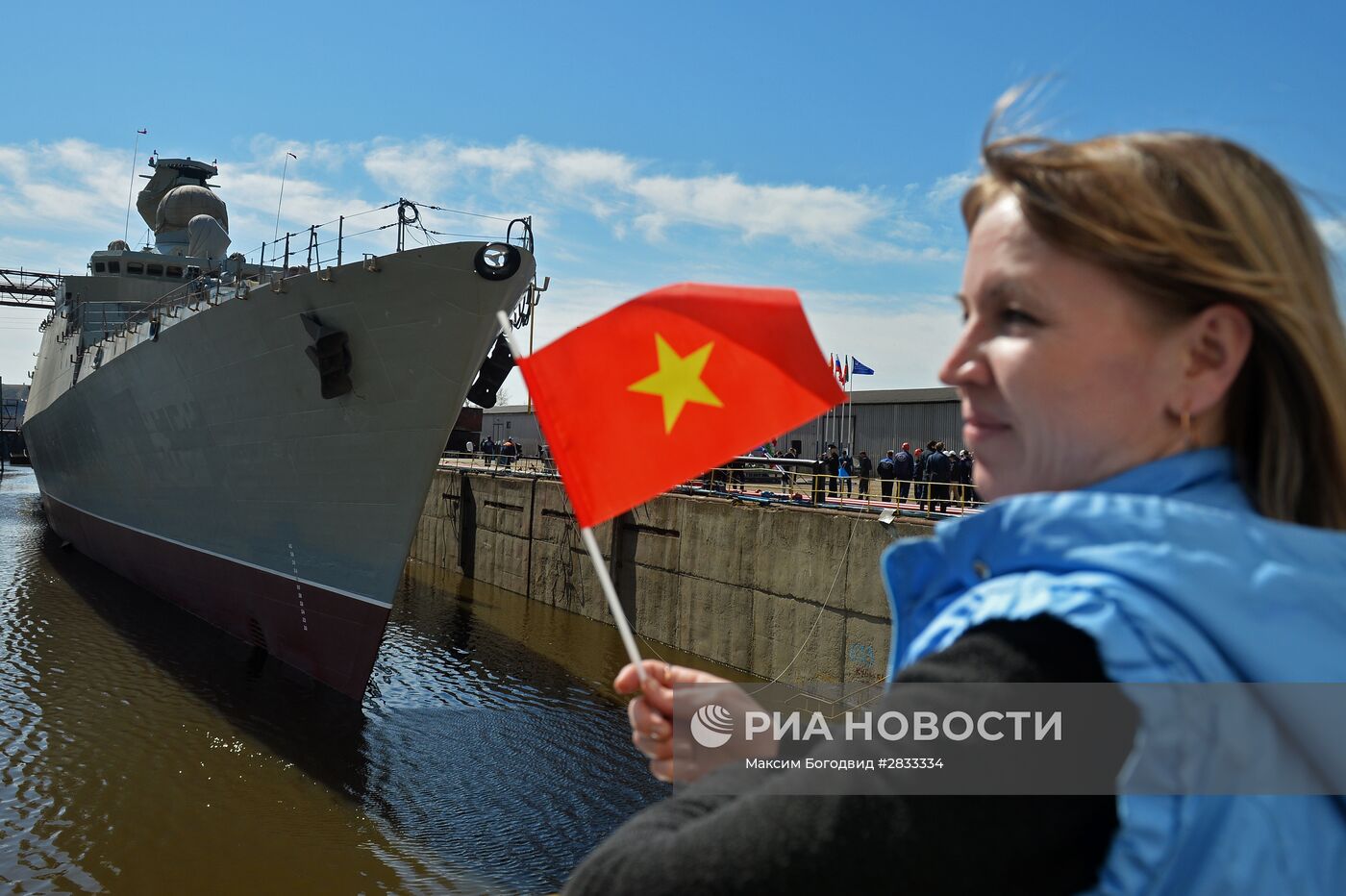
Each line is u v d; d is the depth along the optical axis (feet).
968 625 2.15
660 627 63.82
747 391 3.68
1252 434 2.46
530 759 39.11
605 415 3.78
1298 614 1.98
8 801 32.86
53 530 96.84
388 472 40.65
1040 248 2.37
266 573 48.47
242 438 47.14
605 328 3.86
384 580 42.11
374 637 42.93
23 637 53.06
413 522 40.88
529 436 131.75
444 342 37.37
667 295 3.84
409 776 36.58
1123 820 1.85
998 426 2.53
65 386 69.92
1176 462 2.38
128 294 71.72
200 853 29.89
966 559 2.39
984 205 2.63
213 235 74.90
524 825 32.58
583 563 73.36
